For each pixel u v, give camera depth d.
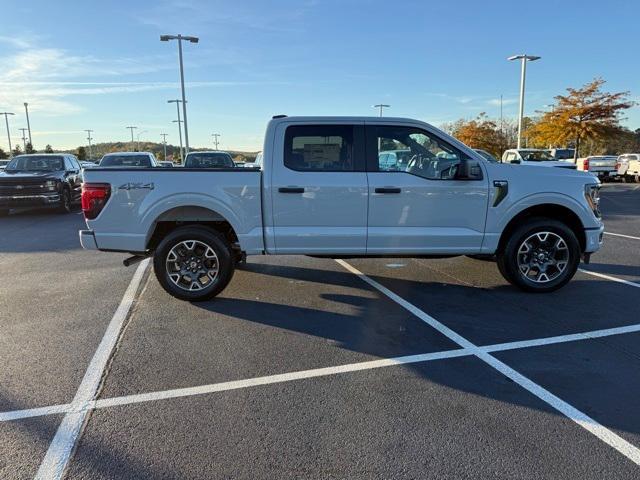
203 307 5.43
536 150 23.44
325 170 5.43
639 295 5.77
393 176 5.45
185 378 3.72
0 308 5.45
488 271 6.98
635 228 11.12
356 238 5.48
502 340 4.43
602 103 32.25
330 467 2.66
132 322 4.96
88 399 3.41
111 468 2.66
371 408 3.26
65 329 4.77
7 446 2.87
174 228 5.65
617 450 2.79
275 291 6.03
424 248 5.57
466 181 5.51
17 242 9.97
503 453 2.77
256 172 5.37
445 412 3.21
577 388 3.53
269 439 2.92
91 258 8.21
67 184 15.42
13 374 3.80
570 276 5.80
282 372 3.81
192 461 2.71
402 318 5.03
